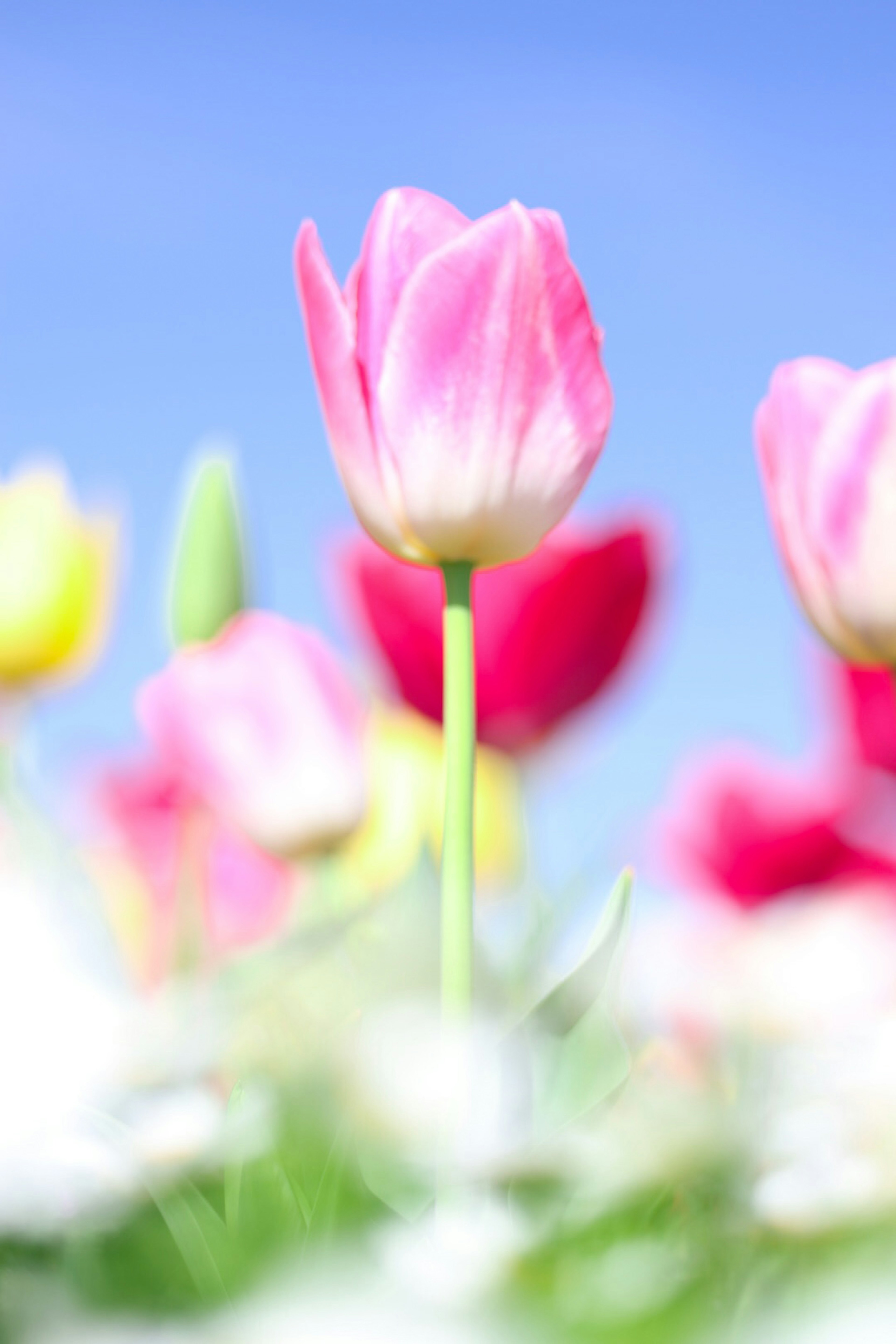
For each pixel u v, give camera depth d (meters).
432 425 0.71
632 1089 0.62
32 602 1.12
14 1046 0.61
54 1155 0.58
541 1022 0.65
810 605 0.74
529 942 0.72
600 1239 0.57
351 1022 0.64
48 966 0.64
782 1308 0.54
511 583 0.89
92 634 1.14
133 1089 0.62
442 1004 0.66
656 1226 0.59
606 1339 0.50
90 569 1.14
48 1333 0.53
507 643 0.88
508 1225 0.57
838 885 0.88
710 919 0.70
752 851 0.88
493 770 0.96
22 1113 0.58
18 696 1.12
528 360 0.71
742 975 0.68
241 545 0.99
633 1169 0.58
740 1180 0.57
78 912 0.68
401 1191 0.60
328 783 0.88
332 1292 0.51
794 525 0.74
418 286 0.71
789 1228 0.55
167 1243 0.56
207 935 0.91
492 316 0.70
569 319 0.71
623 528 0.88
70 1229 0.56
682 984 0.68
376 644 0.91
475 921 0.70
